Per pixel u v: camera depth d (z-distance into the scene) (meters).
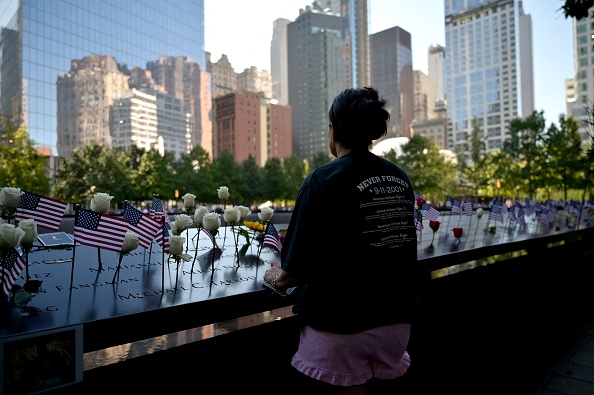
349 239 1.59
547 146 32.53
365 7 166.00
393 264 1.67
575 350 4.31
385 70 171.75
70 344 1.57
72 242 3.58
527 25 196.25
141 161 39.34
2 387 1.41
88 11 62.19
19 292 1.76
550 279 5.28
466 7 147.00
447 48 152.88
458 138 148.88
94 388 1.92
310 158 142.50
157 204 3.72
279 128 118.44
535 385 3.49
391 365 1.71
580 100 76.56
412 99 179.12
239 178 41.88
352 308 1.59
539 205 7.79
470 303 3.98
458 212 6.64
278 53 195.38
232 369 2.41
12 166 28.06
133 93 69.12
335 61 142.62
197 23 82.94
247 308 2.19
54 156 57.34
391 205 1.70
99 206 2.38
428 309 3.53
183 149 79.50
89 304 1.89
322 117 139.25
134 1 69.50
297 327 2.75
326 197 1.59
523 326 4.51
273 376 2.60
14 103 55.00
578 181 30.31
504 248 4.55
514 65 137.88
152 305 1.90
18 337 1.45
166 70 75.88
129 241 2.27
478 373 3.62
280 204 52.78
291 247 1.61
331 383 1.62
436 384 3.42
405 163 40.03
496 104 141.38
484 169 39.97
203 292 2.18
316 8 157.00
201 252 3.54
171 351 2.18
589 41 75.62
